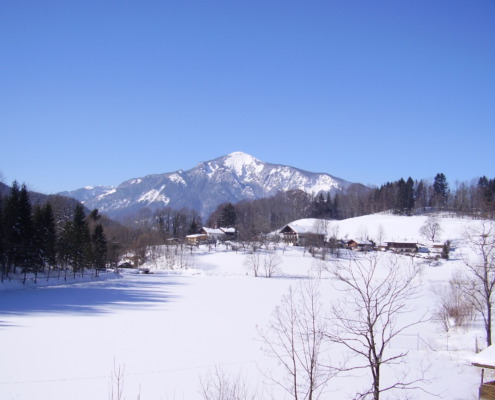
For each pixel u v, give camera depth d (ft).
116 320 161.79
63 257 320.91
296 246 538.47
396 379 101.96
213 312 185.78
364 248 476.95
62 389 88.53
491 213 225.56
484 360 68.13
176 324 156.76
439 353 124.67
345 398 87.86
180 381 95.30
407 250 461.37
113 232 515.91
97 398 84.43
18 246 262.06
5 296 227.20
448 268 333.42
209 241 588.91
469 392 93.61
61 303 203.31
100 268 377.50
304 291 235.81
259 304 211.61
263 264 419.33
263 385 93.76
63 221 408.05
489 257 152.25
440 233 505.25
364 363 112.47
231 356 115.14
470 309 162.30
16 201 263.08
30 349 116.26
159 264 468.34
